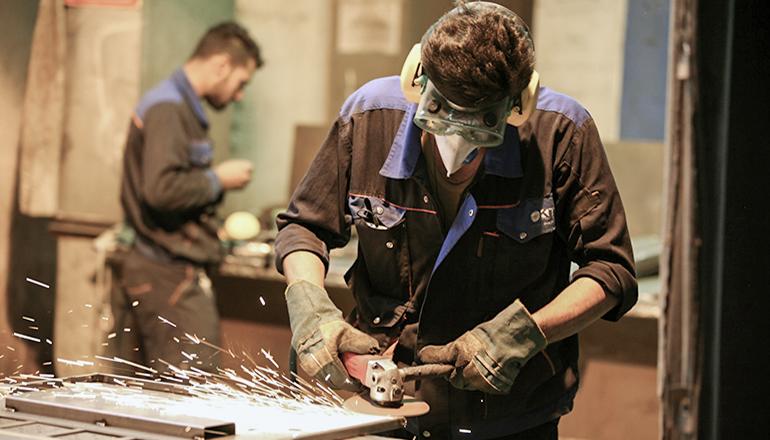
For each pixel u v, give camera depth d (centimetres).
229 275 465
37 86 519
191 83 443
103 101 523
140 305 446
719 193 262
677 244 286
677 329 287
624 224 190
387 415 171
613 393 411
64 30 522
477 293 194
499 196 190
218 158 595
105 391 189
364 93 200
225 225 504
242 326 471
